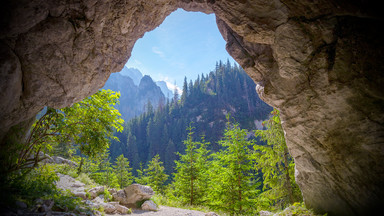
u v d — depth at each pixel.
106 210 8.62
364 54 5.01
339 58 5.45
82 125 9.36
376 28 4.73
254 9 5.98
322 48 5.73
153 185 35.06
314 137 6.88
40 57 5.46
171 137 117.94
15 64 4.80
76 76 6.65
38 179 6.79
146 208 10.78
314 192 7.88
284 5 5.59
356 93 5.41
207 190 19.64
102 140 9.48
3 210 4.21
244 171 16.47
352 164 6.08
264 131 15.02
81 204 7.37
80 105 9.53
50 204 5.65
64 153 22.41
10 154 6.16
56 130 8.32
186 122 121.06
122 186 38.31
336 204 7.07
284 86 7.12
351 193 6.43
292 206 9.07
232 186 16.16
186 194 20.00
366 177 5.84
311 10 5.37
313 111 6.58
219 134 106.75
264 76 7.76
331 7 5.08
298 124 7.20
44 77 5.77
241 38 7.75
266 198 14.55
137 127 136.38
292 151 8.05
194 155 21.02
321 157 6.94
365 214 6.21
